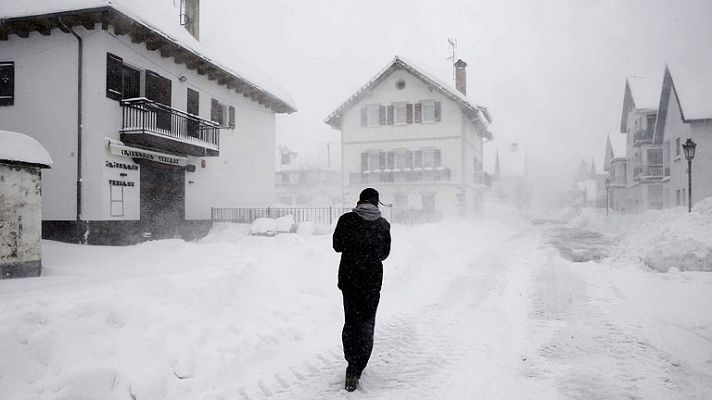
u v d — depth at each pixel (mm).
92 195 13648
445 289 8859
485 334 5781
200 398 3812
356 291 4273
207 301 5445
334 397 3900
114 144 13961
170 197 17359
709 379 4191
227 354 4586
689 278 9297
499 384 4145
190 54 16859
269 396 3920
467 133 33750
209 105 19766
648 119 40312
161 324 4523
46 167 7977
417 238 13594
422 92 32781
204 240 17438
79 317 4109
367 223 4449
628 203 47906
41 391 3404
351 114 34281
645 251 11117
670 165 32344
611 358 4797
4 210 7254
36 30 13953
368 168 33906
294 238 14867
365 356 4148
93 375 3543
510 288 8898
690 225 11070
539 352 5047
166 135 15055
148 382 3719
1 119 14414
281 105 25125
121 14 13211
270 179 25438
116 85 14352
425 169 32406
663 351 4996
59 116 13891
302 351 5109
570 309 7090
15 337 3621
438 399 3838
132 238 14898
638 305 7293
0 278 7168
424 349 5207
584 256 14258
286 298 6562
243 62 24922
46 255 10609
